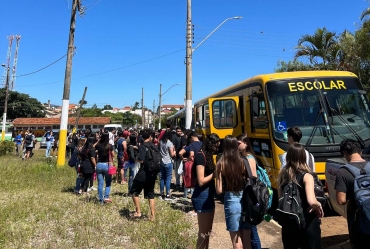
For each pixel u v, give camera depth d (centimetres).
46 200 809
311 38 1797
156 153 643
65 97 1493
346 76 768
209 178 425
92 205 759
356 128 702
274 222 652
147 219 649
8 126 4950
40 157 2009
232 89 982
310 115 716
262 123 762
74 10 1512
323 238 552
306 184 338
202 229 432
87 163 895
